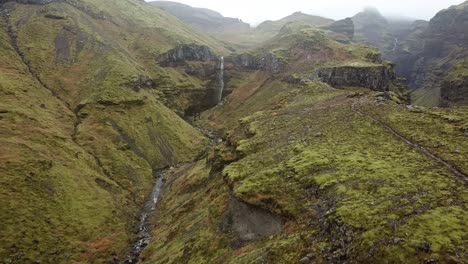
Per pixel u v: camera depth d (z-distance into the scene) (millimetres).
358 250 35156
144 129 168125
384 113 76875
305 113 93812
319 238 41062
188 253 62562
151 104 188875
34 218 88000
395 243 33688
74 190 105500
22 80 166000
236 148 84812
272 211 51188
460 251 31016
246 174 63438
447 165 48219
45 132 129625
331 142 66062
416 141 58938
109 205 108062
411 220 36188
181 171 138000
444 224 34594
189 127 194625
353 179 48438
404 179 45500
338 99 104688
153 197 125250
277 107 119375
